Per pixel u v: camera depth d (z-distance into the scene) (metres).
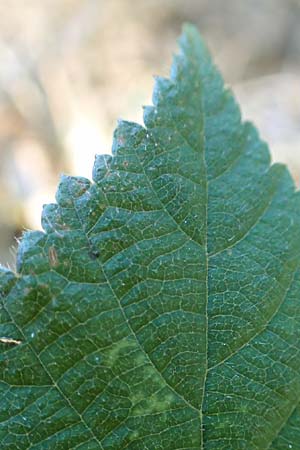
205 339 0.13
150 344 0.13
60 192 0.13
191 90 0.13
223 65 0.46
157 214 0.13
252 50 0.46
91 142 0.37
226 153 0.13
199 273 0.13
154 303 0.13
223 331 0.13
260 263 0.13
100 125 0.38
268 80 0.43
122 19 0.46
